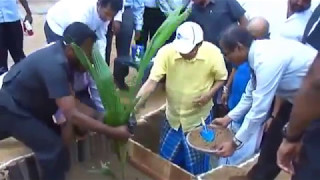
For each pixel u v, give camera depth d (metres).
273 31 3.35
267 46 2.19
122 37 4.02
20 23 4.18
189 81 2.76
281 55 2.16
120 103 2.29
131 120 2.62
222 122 2.67
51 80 2.33
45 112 2.56
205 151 2.50
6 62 4.23
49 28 3.35
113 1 3.11
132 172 2.62
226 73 2.79
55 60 2.36
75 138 2.66
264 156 2.48
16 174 2.54
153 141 3.29
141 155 2.65
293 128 1.90
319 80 1.74
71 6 3.23
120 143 2.40
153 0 4.25
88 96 2.81
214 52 2.74
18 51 4.24
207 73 2.76
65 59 2.38
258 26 2.95
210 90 2.80
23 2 4.36
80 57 2.23
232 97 3.04
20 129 2.53
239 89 2.96
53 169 2.56
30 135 2.53
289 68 2.17
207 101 2.81
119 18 3.94
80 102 2.65
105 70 2.24
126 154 2.52
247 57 2.31
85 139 2.69
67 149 2.60
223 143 2.49
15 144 2.74
